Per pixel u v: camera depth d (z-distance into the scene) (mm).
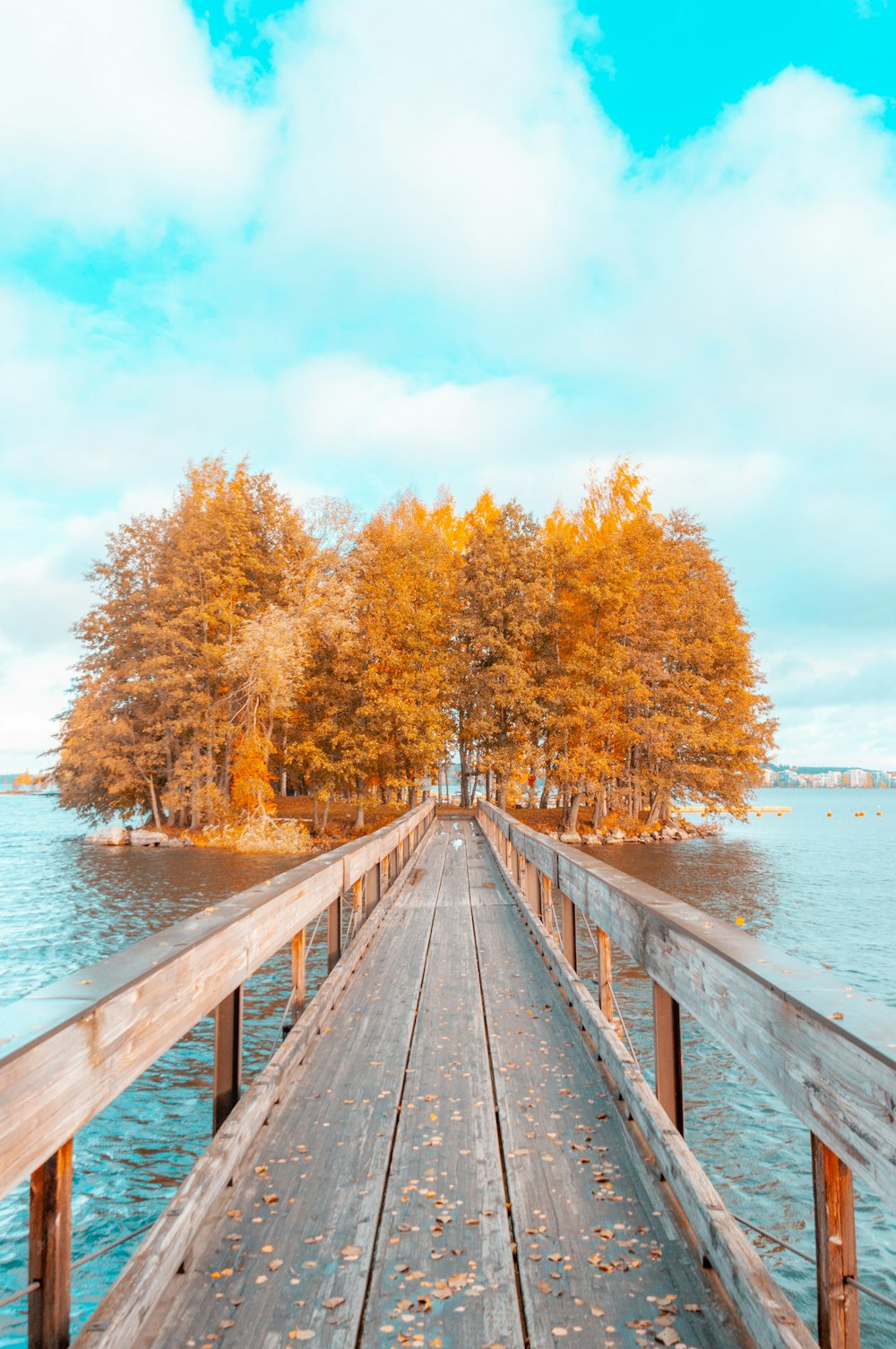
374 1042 4465
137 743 37938
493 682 35562
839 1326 1722
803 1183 6441
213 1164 2688
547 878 6695
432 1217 2668
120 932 16547
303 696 35000
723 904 20750
